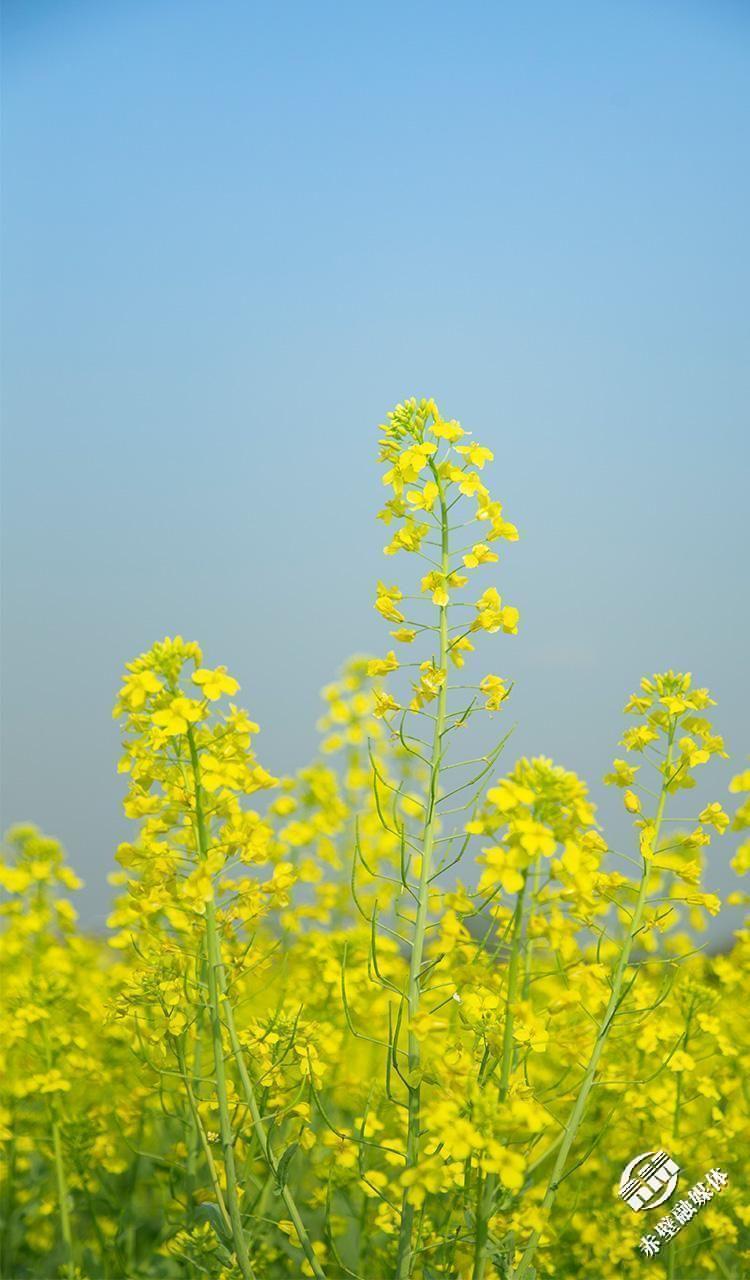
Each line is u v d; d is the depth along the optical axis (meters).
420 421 1.38
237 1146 1.40
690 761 1.37
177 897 1.36
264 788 1.36
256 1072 1.39
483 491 1.37
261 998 1.54
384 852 1.58
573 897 1.34
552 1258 1.46
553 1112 1.47
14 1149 1.53
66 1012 1.53
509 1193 1.33
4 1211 1.53
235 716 1.36
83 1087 1.54
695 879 1.36
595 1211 1.47
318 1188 1.51
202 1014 1.42
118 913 1.42
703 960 1.53
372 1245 1.48
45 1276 1.50
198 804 1.35
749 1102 1.54
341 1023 1.53
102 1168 1.54
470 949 1.34
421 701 1.37
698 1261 1.50
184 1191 1.49
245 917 1.36
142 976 1.39
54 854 1.56
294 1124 1.44
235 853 1.36
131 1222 1.52
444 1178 1.30
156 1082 1.48
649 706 1.39
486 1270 1.34
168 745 1.36
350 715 1.60
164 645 1.36
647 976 1.52
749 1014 1.53
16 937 1.53
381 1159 1.51
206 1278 1.42
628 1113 1.48
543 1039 1.33
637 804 1.37
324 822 1.55
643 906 1.36
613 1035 1.44
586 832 1.34
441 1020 1.32
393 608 1.37
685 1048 1.50
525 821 1.29
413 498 1.36
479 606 1.37
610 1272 1.46
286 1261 1.50
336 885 1.58
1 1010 1.52
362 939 1.54
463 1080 1.31
